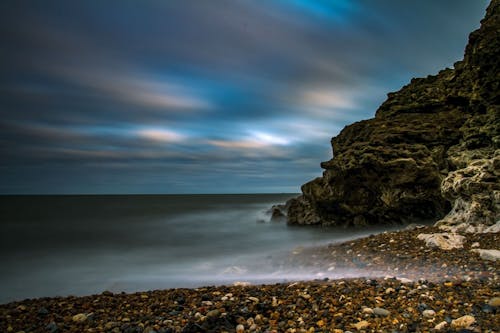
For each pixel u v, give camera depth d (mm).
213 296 7508
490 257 8594
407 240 12148
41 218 44312
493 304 5480
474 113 19578
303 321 5629
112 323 6023
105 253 19047
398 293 6695
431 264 8969
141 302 7445
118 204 99875
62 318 6465
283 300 6809
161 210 62750
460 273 7863
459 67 22047
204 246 20922
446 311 5508
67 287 11969
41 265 16000
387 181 21234
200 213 52281
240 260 15109
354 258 11242
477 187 13422
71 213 54781
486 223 12664
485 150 16844
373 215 23594
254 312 6172
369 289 7129
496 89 17922
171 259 16781
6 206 85875
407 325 5105
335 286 7699
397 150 20281
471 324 4879
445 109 22250
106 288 11539
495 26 18781
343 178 23625
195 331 5441
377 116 26344
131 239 24938
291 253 14594
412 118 22422
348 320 5520
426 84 24938
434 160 19500
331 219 27125
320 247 14852
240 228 30828
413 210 21125
